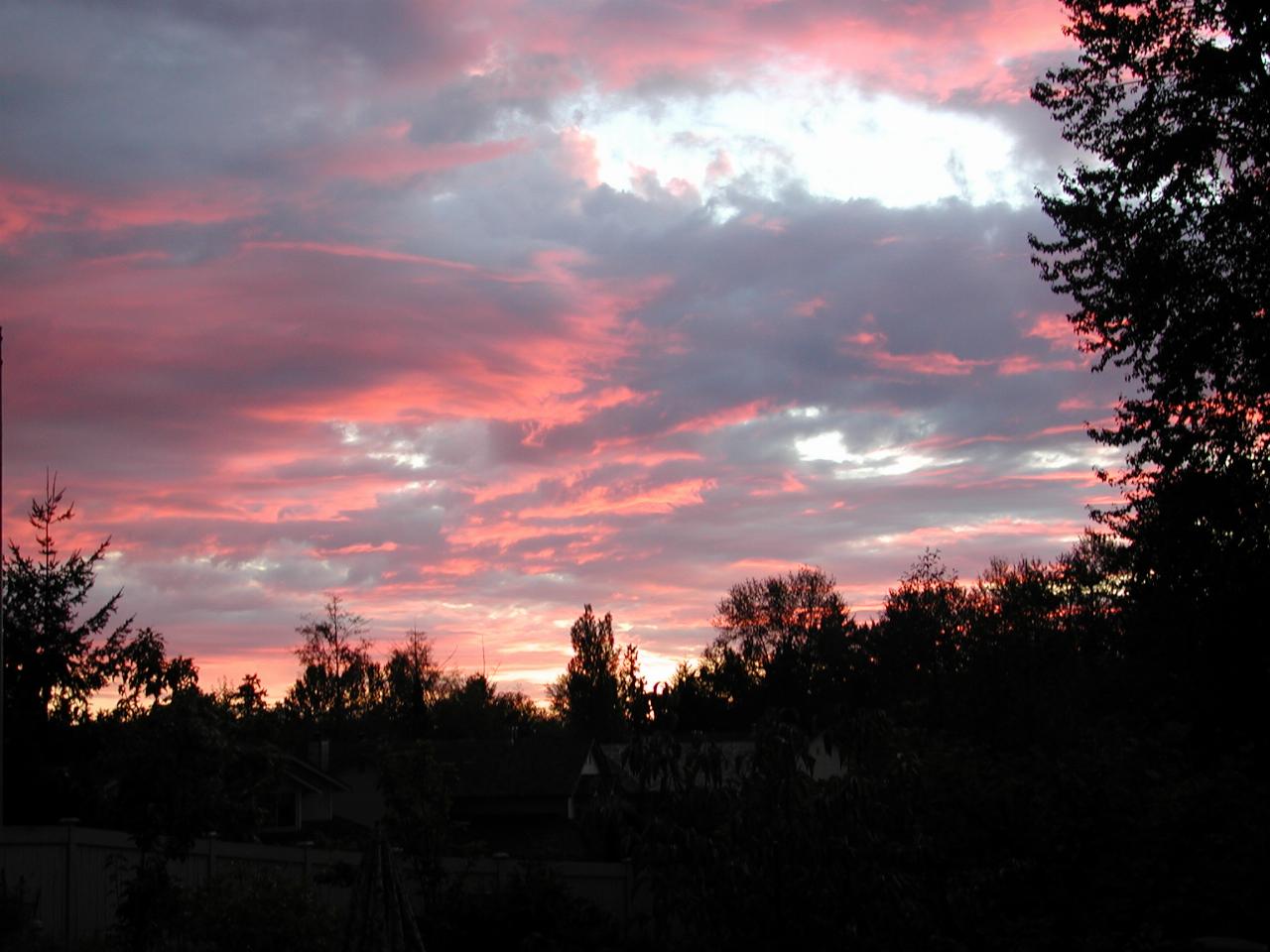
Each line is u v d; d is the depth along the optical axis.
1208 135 24.03
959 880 13.30
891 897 12.98
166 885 18.14
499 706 102.38
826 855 13.26
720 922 13.61
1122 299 25.41
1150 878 12.29
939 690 39.03
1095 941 11.76
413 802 24.92
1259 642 24.77
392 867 13.75
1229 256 24.36
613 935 21.91
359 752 51.78
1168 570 25.86
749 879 13.44
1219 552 25.05
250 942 17.70
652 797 14.51
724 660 85.06
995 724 36.31
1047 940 12.41
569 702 93.38
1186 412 25.23
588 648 89.81
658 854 13.59
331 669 83.75
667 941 15.15
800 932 13.38
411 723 82.06
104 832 20.39
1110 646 32.19
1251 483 24.53
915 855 13.46
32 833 19.42
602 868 26.34
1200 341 24.44
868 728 14.55
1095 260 25.88
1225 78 23.75
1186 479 24.98
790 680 79.56
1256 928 11.58
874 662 59.72
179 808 18.33
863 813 13.55
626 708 87.06
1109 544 29.83
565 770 50.22
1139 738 14.78
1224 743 21.86
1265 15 22.89
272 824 43.50
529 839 45.97
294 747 50.94
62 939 19.38
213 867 22.23
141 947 17.88
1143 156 24.64
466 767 50.75
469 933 22.70
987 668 37.56
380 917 13.34
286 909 18.12
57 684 35.50
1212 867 12.09
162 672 36.88
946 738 17.56
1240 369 24.45
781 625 84.50
